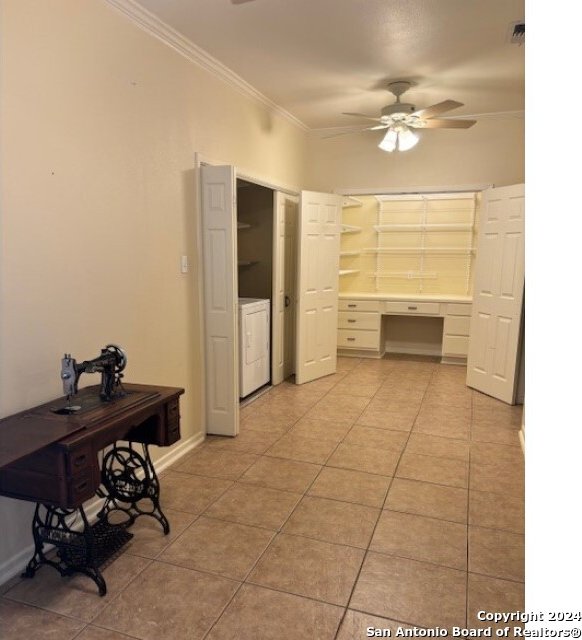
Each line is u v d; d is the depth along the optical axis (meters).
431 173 5.24
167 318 3.07
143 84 2.73
